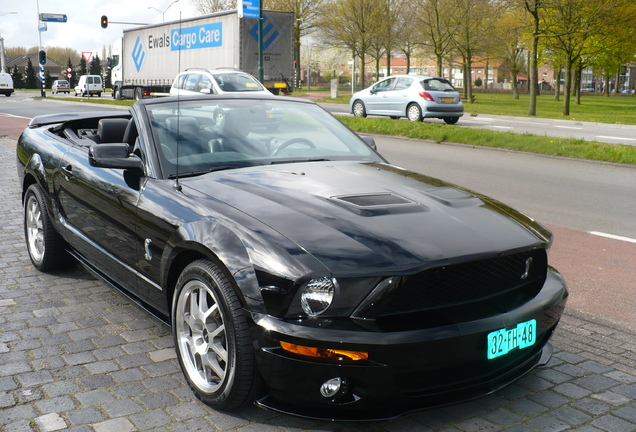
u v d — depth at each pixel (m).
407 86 20.97
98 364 3.36
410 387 2.55
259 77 24.86
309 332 2.43
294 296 2.49
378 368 2.44
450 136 15.63
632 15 26.58
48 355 3.47
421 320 2.57
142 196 3.41
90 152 3.44
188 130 3.81
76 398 2.98
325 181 3.38
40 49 49.34
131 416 2.82
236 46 25.11
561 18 27.56
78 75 124.81
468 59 42.47
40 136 5.14
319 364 2.43
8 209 7.26
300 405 2.58
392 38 45.34
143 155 3.64
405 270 2.52
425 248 2.66
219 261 2.71
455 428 2.77
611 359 3.55
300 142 4.05
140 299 3.61
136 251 3.47
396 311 2.57
